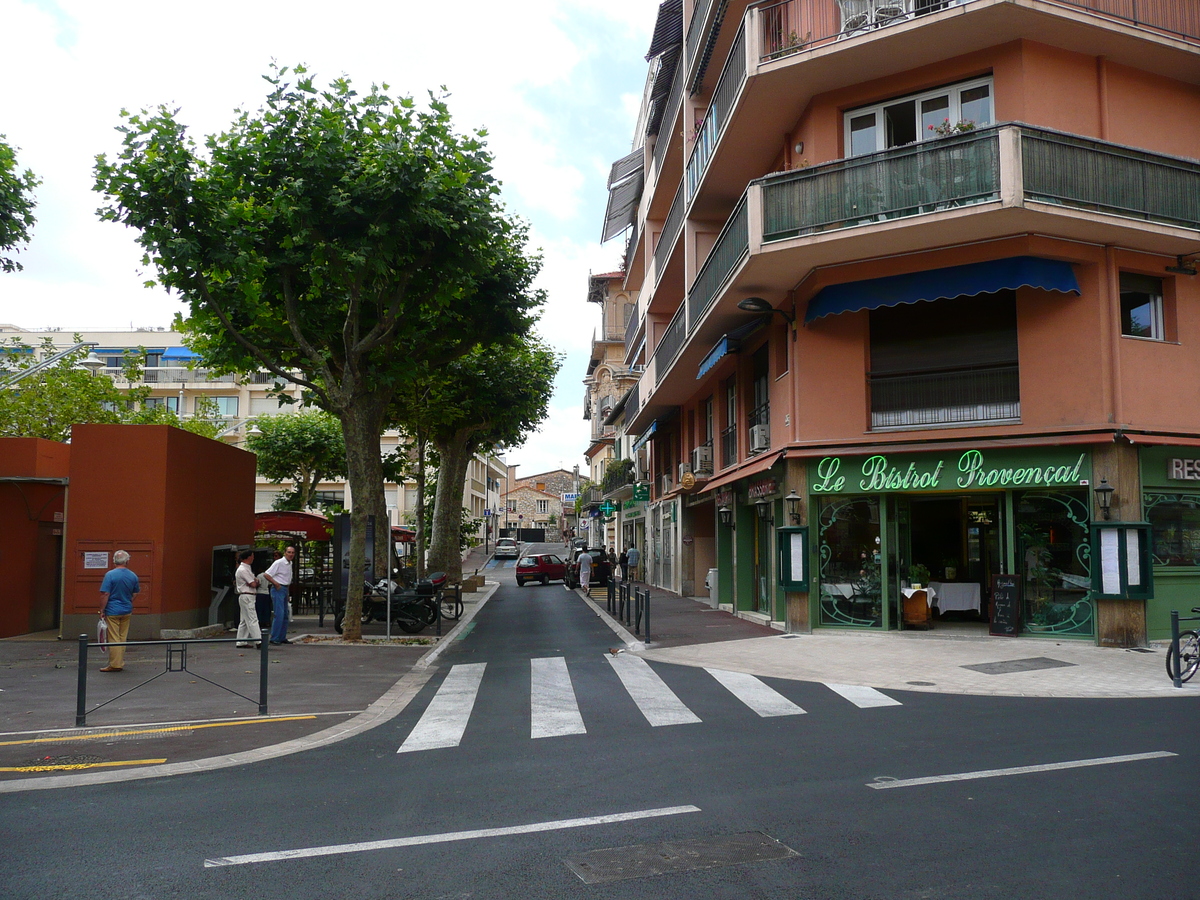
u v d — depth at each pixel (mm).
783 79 14852
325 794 6234
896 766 6648
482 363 28453
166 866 4785
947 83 14406
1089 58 14117
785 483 16141
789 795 5930
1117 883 4312
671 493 29812
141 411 33438
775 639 14977
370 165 14672
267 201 15305
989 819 5320
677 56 22406
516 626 19984
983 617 16031
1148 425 13641
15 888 4492
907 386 15055
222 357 18109
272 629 15992
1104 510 13328
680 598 27703
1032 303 14094
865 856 4746
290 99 15008
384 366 18109
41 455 18031
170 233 14031
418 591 18219
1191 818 5273
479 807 5816
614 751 7406
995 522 15992
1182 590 13648
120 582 12617
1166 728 7883
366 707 9875
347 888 4434
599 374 50938
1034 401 13961
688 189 20344
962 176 13023
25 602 17875
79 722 8836
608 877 4516
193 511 18141
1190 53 14031
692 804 5770
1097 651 12828
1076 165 13062
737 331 18281
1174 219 13562
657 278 25609
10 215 15906
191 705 10008
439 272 16328
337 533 18281
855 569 15430
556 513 130750
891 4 14344
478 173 16062
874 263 14422
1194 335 14273
